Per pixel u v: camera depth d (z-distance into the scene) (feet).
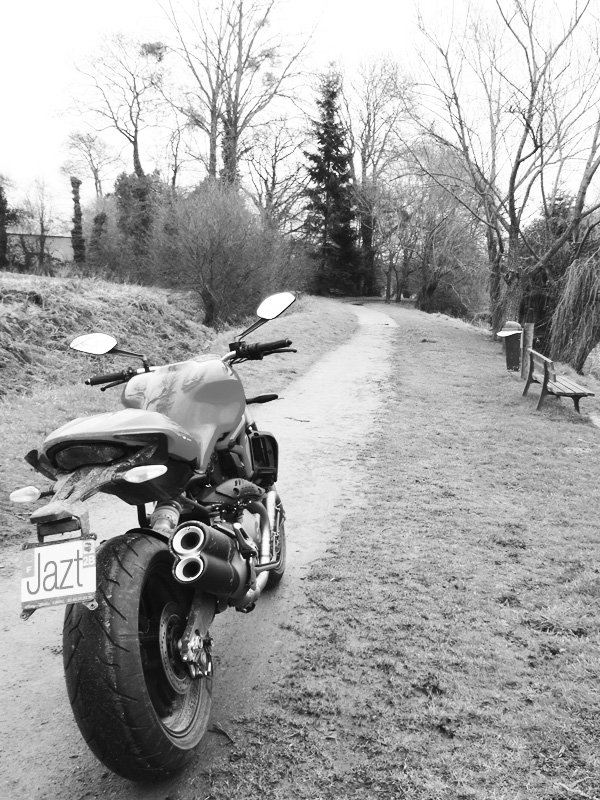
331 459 27.73
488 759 9.42
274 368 52.54
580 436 31.30
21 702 11.53
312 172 192.75
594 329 55.47
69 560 7.48
